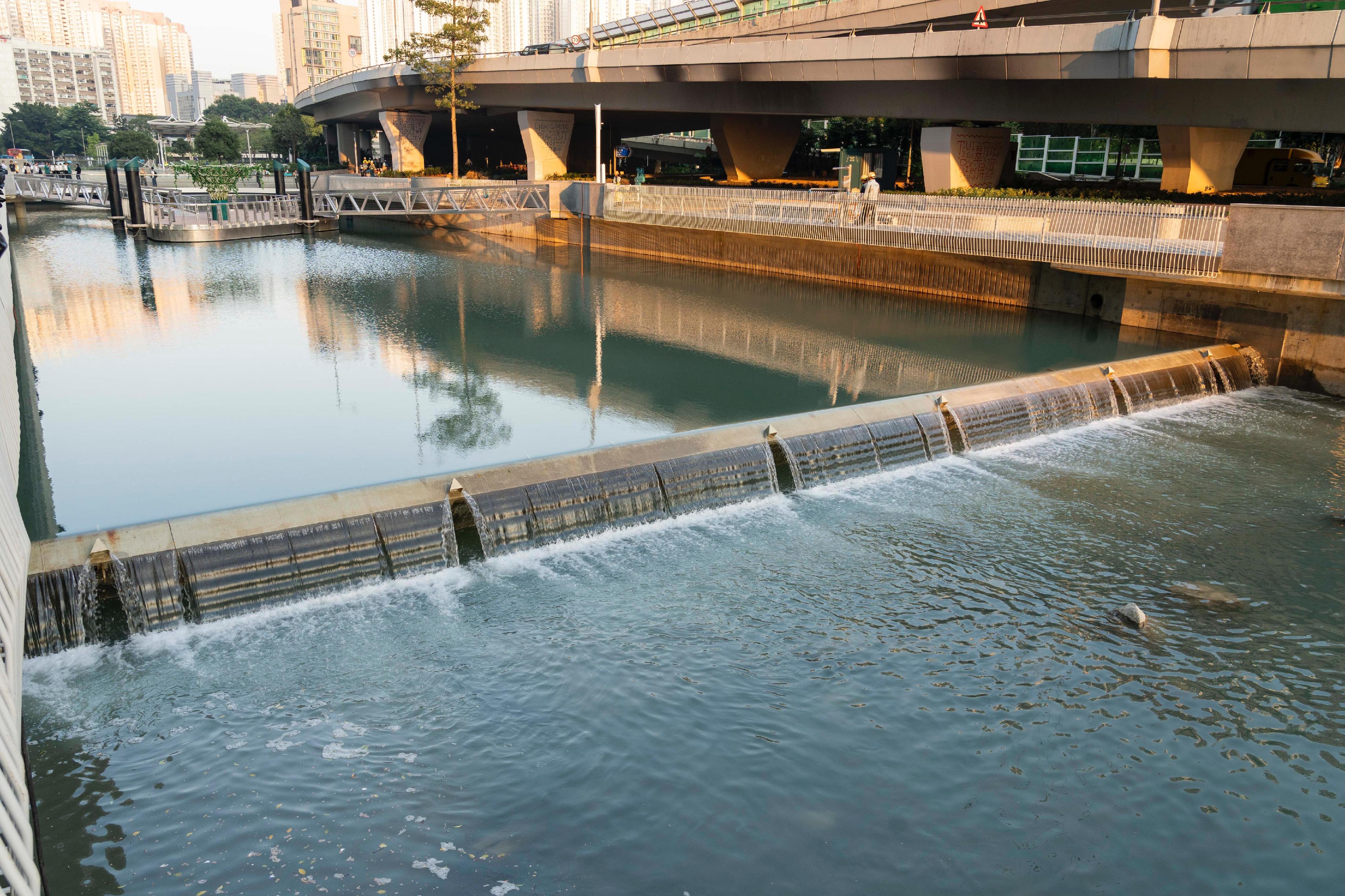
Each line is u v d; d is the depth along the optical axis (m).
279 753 8.25
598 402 19.14
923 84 35.25
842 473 15.26
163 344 24.22
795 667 9.87
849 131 66.12
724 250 41.19
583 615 10.78
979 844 7.49
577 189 48.44
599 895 6.80
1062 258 24.62
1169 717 9.24
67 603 9.69
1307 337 21.44
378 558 11.27
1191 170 31.08
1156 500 14.77
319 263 41.19
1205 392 20.91
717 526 13.31
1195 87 27.89
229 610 10.44
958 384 20.66
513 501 12.22
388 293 33.38
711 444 14.13
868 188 30.62
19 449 15.09
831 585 11.70
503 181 58.59
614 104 50.06
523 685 9.39
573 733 8.66
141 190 51.91
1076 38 29.05
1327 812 8.01
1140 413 19.52
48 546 9.80
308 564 10.85
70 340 24.50
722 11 48.09
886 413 16.16
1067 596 11.64
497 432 16.80
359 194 54.84
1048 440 17.69
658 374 21.66
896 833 7.56
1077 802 8.02
